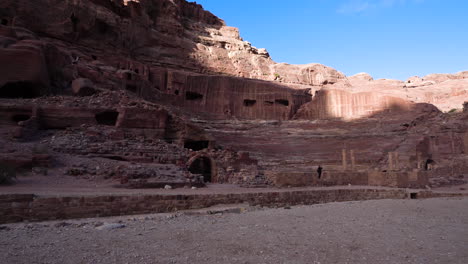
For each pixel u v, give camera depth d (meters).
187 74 79.94
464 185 41.84
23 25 57.44
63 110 32.50
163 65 84.88
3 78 36.47
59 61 44.66
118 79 57.16
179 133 39.22
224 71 98.00
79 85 41.06
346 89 89.06
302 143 65.44
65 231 11.26
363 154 57.31
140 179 23.08
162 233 11.25
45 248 8.87
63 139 28.52
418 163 50.06
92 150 27.72
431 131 60.59
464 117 61.41
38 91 38.59
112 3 74.62
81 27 66.50
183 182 24.91
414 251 9.41
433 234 12.05
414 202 24.17
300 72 112.00
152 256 8.38
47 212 13.79
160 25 88.62
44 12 61.69
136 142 31.47
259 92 86.69
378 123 72.38
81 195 14.80
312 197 24.44
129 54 76.88
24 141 28.11
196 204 18.36
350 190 27.06
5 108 30.55
